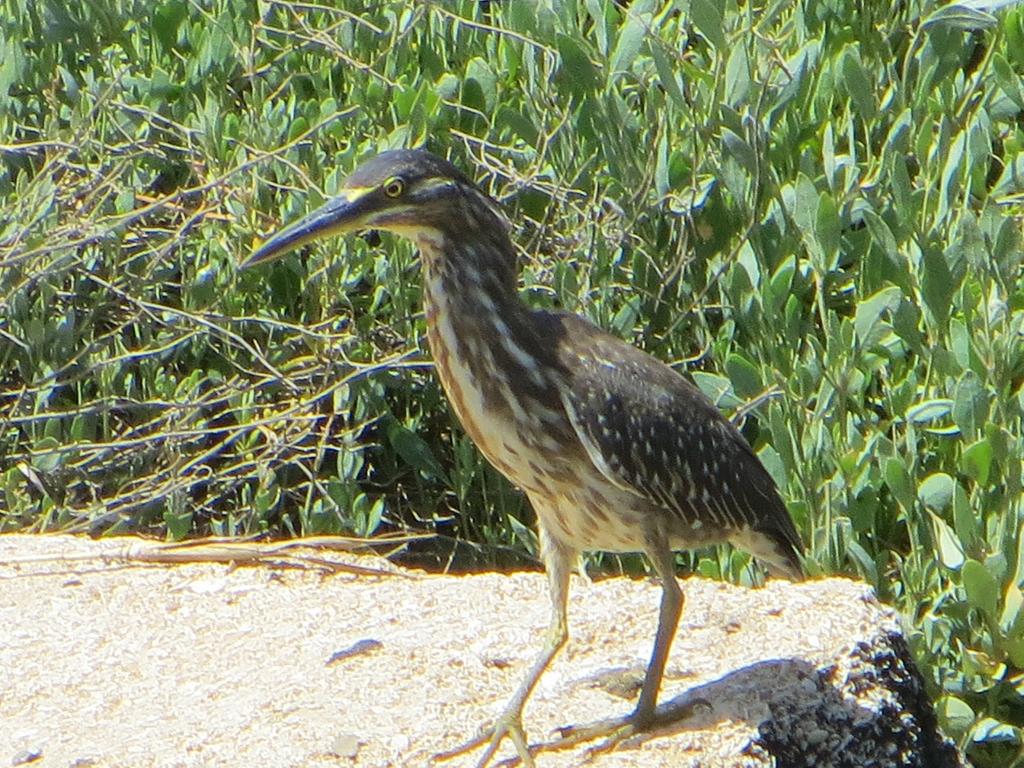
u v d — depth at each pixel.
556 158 12.62
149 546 10.57
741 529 8.98
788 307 11.12
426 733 8.12
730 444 8.91
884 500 11.58
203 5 14.25
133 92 13.45
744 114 11.77
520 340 8.36
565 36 11.72
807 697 8.51
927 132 11.92
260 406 11.98
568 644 9.12
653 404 8.45
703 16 11.39
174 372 12.95
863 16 13.38
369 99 13.04
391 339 12.38
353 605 9.71
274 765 7.80
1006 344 10.38
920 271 10.89
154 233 12.80
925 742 9.09
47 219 12.23
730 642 9.05
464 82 13.07
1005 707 10.95
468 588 9.90
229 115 13.02
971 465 10.35
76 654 9.13
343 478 11.99
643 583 9.91
